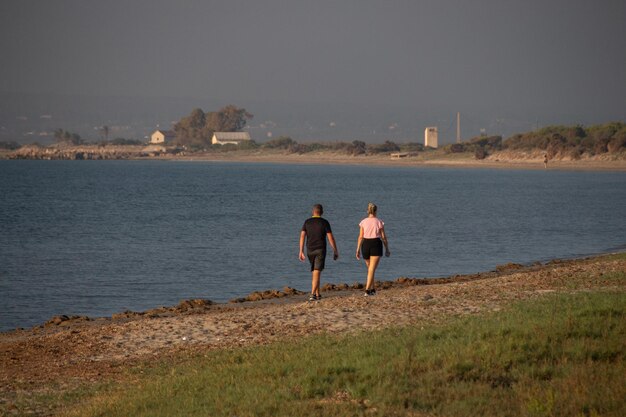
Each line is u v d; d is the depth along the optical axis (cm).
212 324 6094
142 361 5038
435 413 3238
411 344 4409
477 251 13788
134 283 10538
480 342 4291
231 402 3609
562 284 7319
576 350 4056
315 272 7050
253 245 15125
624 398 3234
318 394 3634
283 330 5681
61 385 4491
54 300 9275
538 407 3178
